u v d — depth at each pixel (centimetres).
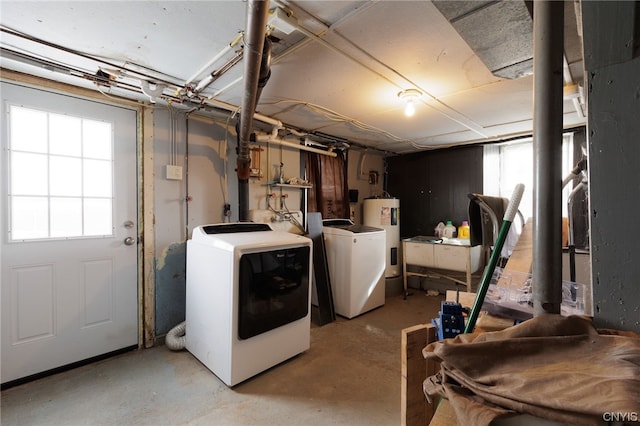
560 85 84
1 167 188
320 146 382
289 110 272
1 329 187
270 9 132
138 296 245
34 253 198
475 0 114
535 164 87
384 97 237
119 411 170
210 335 208
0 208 187
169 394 185
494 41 142
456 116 282
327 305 309
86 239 219
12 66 182
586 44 81
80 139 218
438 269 410
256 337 202
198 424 161
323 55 171
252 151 314
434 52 167
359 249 324
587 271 293
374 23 141
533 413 54
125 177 238
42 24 142
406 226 467
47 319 203
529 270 139
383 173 491
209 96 232
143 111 245
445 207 425
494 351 70
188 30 147
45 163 204
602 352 66
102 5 128
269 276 208
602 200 81
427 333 119
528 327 76
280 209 342
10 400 178
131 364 220
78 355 216
